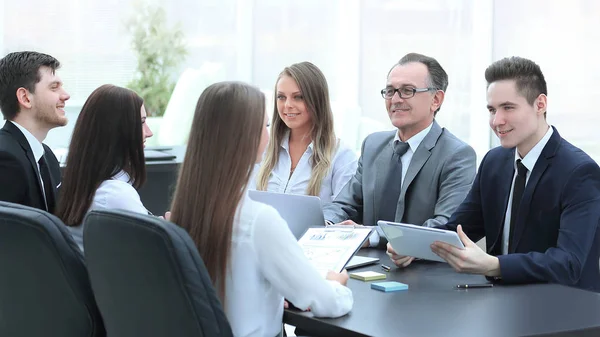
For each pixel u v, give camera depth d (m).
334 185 4.22
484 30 8.12
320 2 9.11
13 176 3.39
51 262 2.39
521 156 3.22
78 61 8.24
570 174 3.08
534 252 2.96
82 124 3.06
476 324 2.39
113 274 2.24
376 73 9.02
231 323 2.42
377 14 8.96
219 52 8.90
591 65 7.13
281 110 4.19
